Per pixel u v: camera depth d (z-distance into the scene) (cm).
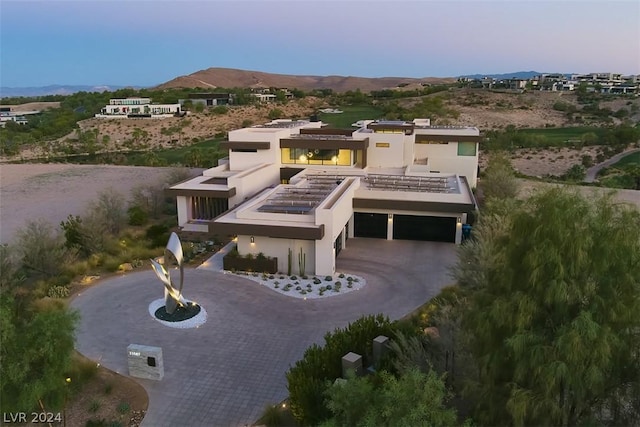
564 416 1010
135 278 2692
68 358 1355
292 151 4262
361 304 2356
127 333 2067
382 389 1126
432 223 3322
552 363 946
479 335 1103
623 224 1007
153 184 4828
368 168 4306
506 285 1083
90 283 2625
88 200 4841
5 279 2339
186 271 2784
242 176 3688
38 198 4953
